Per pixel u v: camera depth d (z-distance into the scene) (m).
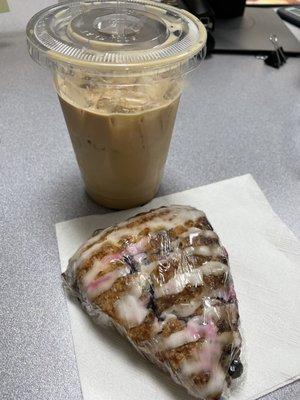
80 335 0.15
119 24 0.17
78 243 0.19
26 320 0.16
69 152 0.25
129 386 0.14
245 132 0.27
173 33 0.17
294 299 0.17
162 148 0.19
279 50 0.33
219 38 0.35
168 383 0.14
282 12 0.39
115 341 0.15
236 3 0.36
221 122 0.28
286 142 0.26
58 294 0.17
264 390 0.14
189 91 0.30
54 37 0.16
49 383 0.14
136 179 0.20
